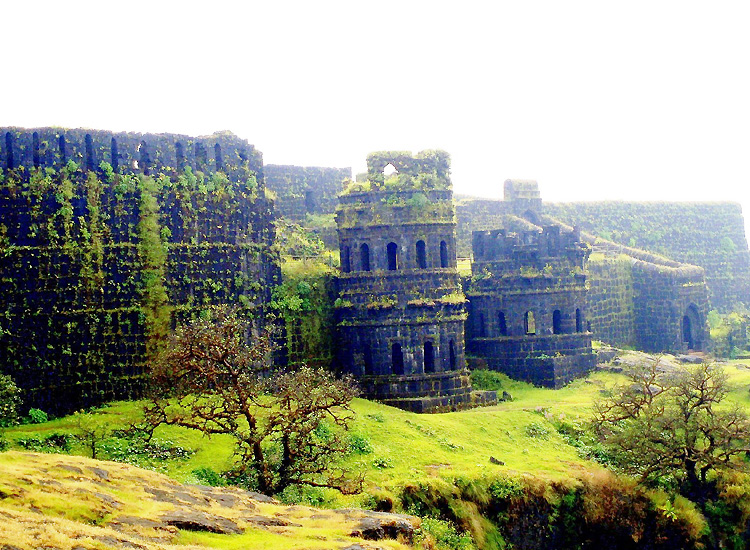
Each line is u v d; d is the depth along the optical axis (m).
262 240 71.88
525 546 56.19
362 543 35.44
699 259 128.88
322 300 75.69
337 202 101.94
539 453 65.06
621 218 125.44
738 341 108.50
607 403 69.69
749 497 60.81
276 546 33.91
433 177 75.31
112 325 61.41
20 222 58.88
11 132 59.50
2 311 57.69
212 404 54.59
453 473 56.56
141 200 63.25
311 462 51.81
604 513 58.94
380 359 73.44
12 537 28.44
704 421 62.66
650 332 105.06
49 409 58.66
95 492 36.16
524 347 83.94
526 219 116.75
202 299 66.00
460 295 75.62
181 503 38.19
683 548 59.22
